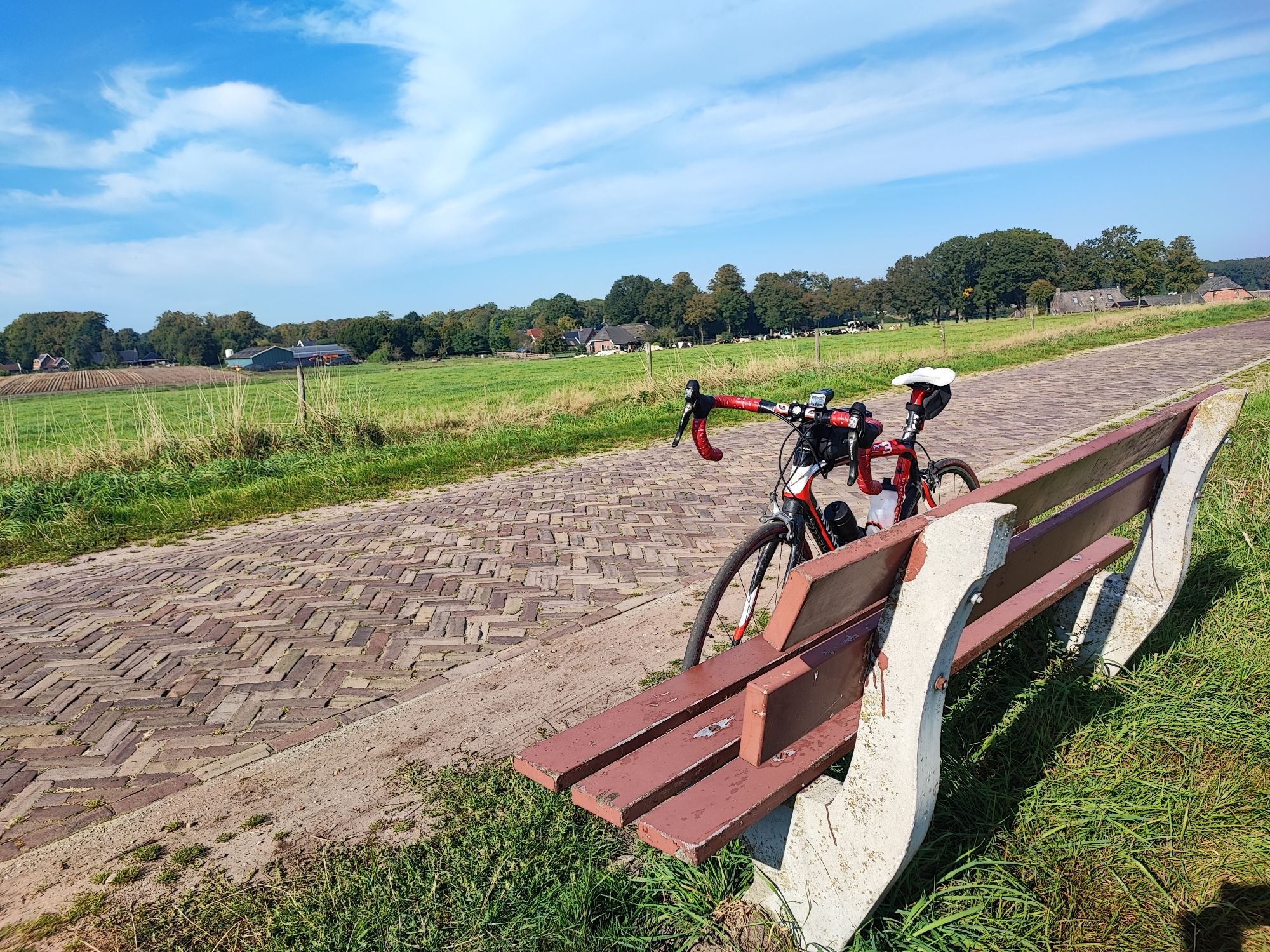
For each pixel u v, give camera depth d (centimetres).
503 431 1156
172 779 300
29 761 316
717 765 186
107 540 676
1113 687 295
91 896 237
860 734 177
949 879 207
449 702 352
